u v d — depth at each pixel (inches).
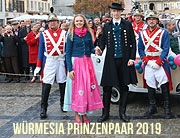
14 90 324.5
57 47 218.5
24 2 1828.2
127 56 197.3
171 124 192.9
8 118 222.1
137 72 224.7
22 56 380.2
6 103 267.4
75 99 194.1
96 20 367.9
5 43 374.0
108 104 206.7
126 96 204.5
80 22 193.3
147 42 206.1
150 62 205.5
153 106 212.4
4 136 185.2
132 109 231.0
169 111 205.6
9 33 373.1
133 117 210.5
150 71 207.6
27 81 376.8
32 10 1920.5
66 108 200.5
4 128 200.1
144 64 215.0
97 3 1307.8
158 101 249.4
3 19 1631.4
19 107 252.4
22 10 1812.3
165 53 200.8
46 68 219.6
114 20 200.2
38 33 349.4
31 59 356.5
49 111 235.5
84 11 1322.6
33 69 363.9
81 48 194.5
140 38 210.7
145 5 1439.5
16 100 277.6
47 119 215.0
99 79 240.1
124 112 204.7
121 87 204.8
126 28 197.2
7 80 389.1
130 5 557.0
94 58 241.6
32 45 353.1
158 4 1598.2
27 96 292.7
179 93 214.8
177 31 233.8
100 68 239.1
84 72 193.6
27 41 350.0
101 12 1331.2
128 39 197.5
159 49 203.9
